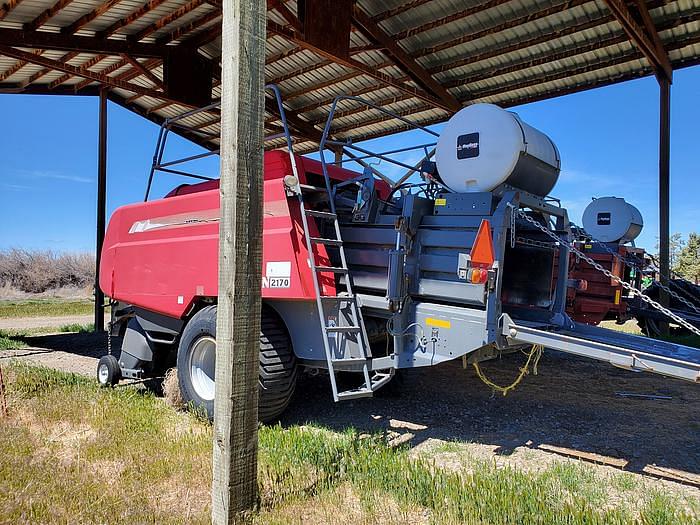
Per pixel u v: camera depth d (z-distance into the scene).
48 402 4.99
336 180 5.38
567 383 6.76
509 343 3.88
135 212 5.98
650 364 3.29
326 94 12.17
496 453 4.16
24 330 11.92
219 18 9.15
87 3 8.16
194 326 4.82
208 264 4.88
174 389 5.11
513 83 10.40
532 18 8.44
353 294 4.42
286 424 4.77
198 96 10.38
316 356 4.46
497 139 4.12
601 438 4.56
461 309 4.00
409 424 4.88
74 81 11.75
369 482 3.34
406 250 4.22
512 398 5.88
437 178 4.71
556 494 3.28
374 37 9.16
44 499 3.06
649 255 10.57
